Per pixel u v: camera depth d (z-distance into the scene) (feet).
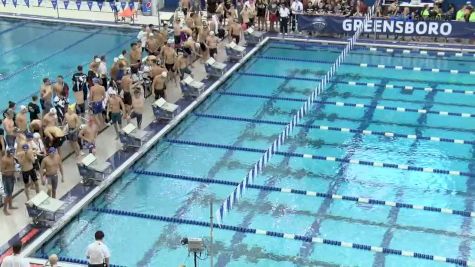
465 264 41.70
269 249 43.42
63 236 45.11
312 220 46.55
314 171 52.95
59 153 52.37
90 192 49.11
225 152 56.18
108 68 73.20
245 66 74.59
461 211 47.42
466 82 69.97
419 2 83.41
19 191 49.08
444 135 58.80
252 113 63.26
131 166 53.47
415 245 43.73
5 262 36.70
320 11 83.15
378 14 83.30
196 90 65.05
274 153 55.72
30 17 90.27
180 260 42.45
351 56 77.20
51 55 77.97
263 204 48.49
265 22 84.02
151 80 64.18
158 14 84.84
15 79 70.64
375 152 55.98
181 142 57.88
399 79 70.95
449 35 78.74
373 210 47.67
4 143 48.65
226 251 43.24
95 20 89.20
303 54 78.02
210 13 85.05
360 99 66.23
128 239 44.73
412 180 51.62
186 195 49.90
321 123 61.21
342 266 41.68
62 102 56.54
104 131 58.59
